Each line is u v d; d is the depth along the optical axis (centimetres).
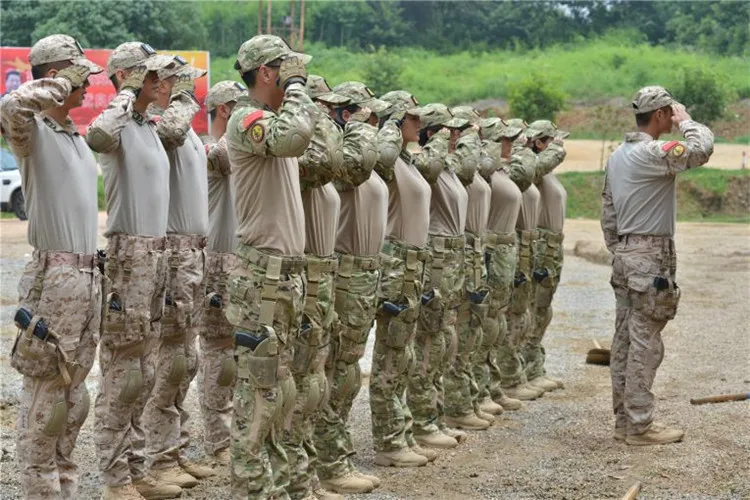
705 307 1540
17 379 964
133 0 4112
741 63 4906
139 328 588
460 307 830
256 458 535
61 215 528
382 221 653
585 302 1596
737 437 801
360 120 652
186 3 4491
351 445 671
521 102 4219
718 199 3369
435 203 764
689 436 806
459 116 865
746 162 3719
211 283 710
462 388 840
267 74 545
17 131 503
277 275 529
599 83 4844
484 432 835
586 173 3459
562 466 730
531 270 961
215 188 710
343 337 647
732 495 659
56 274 526
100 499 626
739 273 1944
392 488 672
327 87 651
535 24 5872
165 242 610
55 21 3941
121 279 586
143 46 593
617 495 661
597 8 6050
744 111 4400
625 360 799
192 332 672
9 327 1246
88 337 548
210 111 736
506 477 702
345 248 645
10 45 4059
